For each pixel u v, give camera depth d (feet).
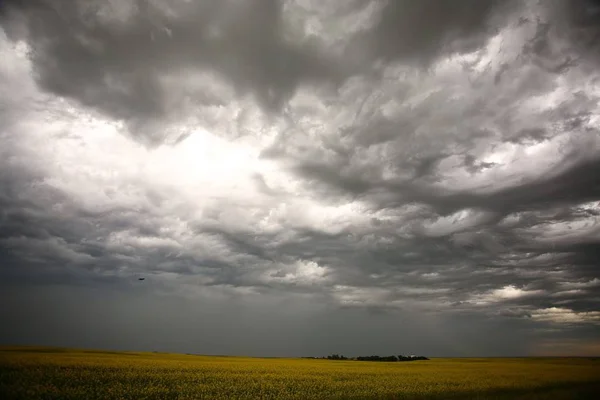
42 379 70.28
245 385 82.12
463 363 215.31
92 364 89.56
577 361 256.73
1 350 126.21
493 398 69.31
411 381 98.22
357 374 113.29
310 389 81.05
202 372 96.94
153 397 66.44
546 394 72.38
